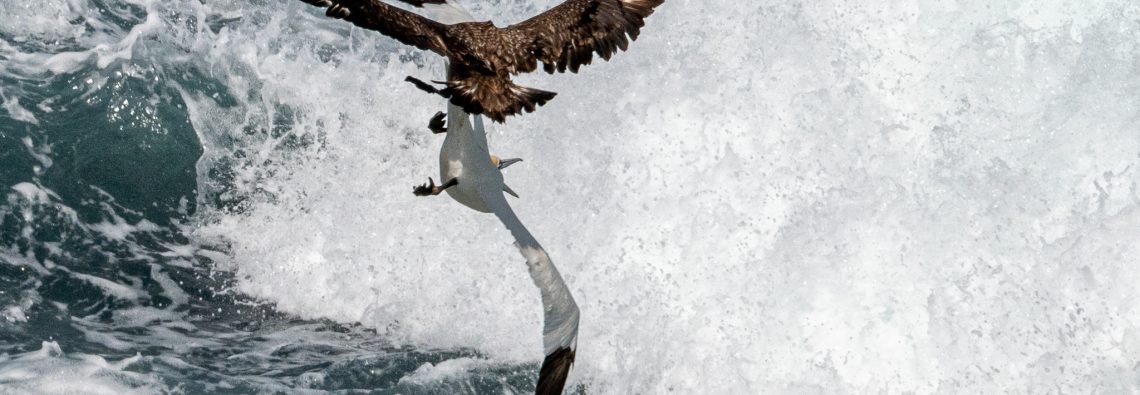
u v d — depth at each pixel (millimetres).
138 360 10906
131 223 14172
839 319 11953
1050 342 11414
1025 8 14984
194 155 15172
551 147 14195
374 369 11562
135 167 14773
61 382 10141
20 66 15500
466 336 12438
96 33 16531
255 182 15094
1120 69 14016
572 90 14555
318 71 16125
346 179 15016
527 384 11570
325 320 12898
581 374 11852
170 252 13820
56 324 11719
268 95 15828
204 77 15703
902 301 11930
